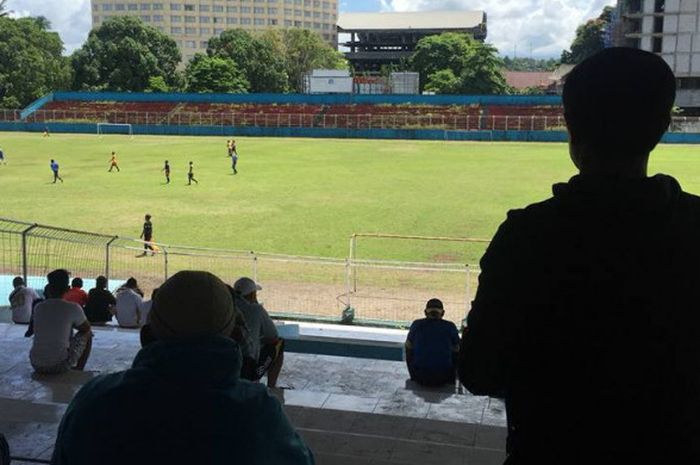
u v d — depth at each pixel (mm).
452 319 14398
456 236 23141
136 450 1729
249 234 23250
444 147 61406
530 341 1579
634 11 68812
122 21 108500
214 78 99312
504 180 37406
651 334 1505
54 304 7020
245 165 44812
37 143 62562
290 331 11523
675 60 68375
